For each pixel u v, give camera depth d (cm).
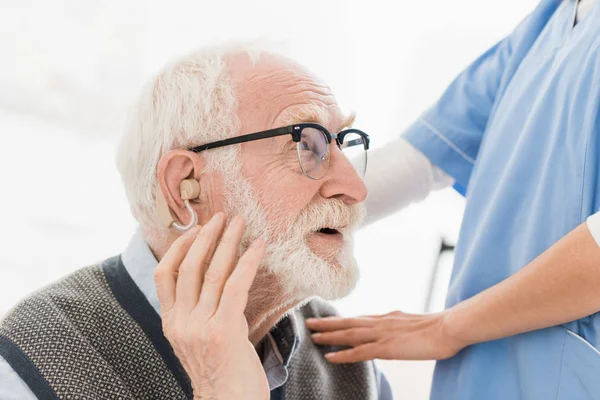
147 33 178
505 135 100
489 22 209
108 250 175
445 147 116
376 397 118
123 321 89
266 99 89
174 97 89
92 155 179
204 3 182
